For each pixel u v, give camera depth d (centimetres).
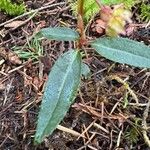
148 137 13
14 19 16
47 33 10
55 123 10
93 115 13
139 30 15
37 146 12
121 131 13
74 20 15
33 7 16
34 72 14
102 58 14
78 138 13
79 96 13
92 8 15
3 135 13
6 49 15
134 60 10
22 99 13
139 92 13
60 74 10
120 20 9
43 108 10
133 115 13
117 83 14
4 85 14
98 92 13
